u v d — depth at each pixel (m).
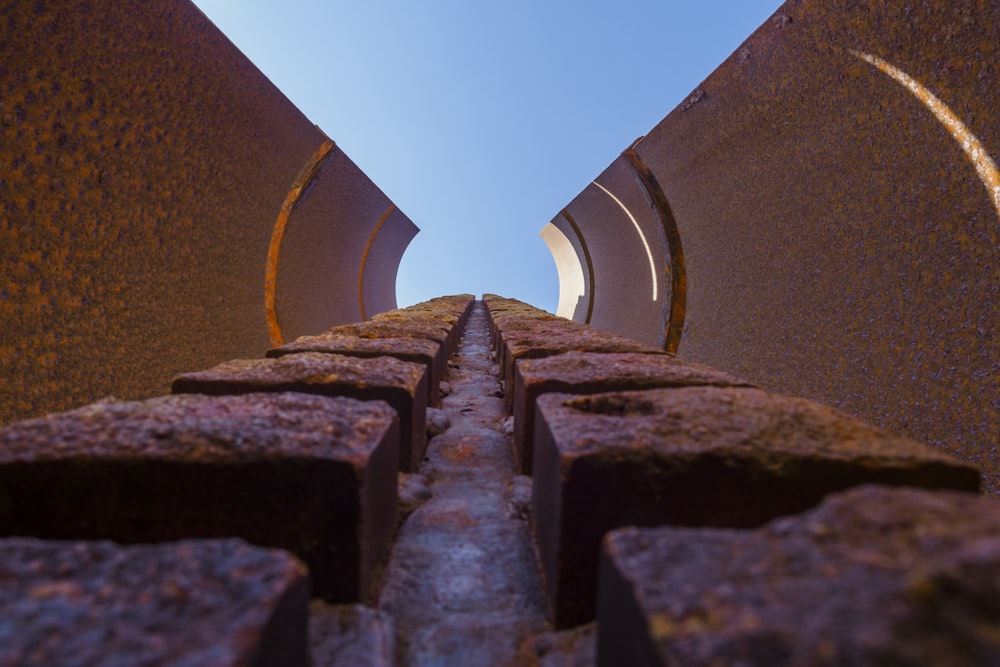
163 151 4.86
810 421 1.38
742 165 5.80
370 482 1.27
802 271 5.05
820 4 3.83
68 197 3.96
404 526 1.68
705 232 7.27
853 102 3.96
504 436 2.65
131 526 1.16
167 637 0.65
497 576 1.45
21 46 3.30
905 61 3.40
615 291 13.72
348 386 2.00
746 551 0.78
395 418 1.56
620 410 1.59
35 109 3.53
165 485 1.16
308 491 1.18
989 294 3.06
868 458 1.20
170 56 4.44
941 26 3.06
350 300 12.95
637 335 11.37
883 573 0.65
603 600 0.88
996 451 3.06
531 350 2.79
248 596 0.73
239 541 0.85
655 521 1.21
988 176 3.01
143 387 5.05
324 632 1.10
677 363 2.30
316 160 8.11
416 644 1.20
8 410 3.68
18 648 0.62
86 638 0.64
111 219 4.44
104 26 3.74
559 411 1.50
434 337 3.42
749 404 1.49
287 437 1.26
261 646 0.68
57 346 4.02
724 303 6.86
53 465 1.15
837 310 4.52
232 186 6.27
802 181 4.86
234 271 6.86
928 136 3.38
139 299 4.93
